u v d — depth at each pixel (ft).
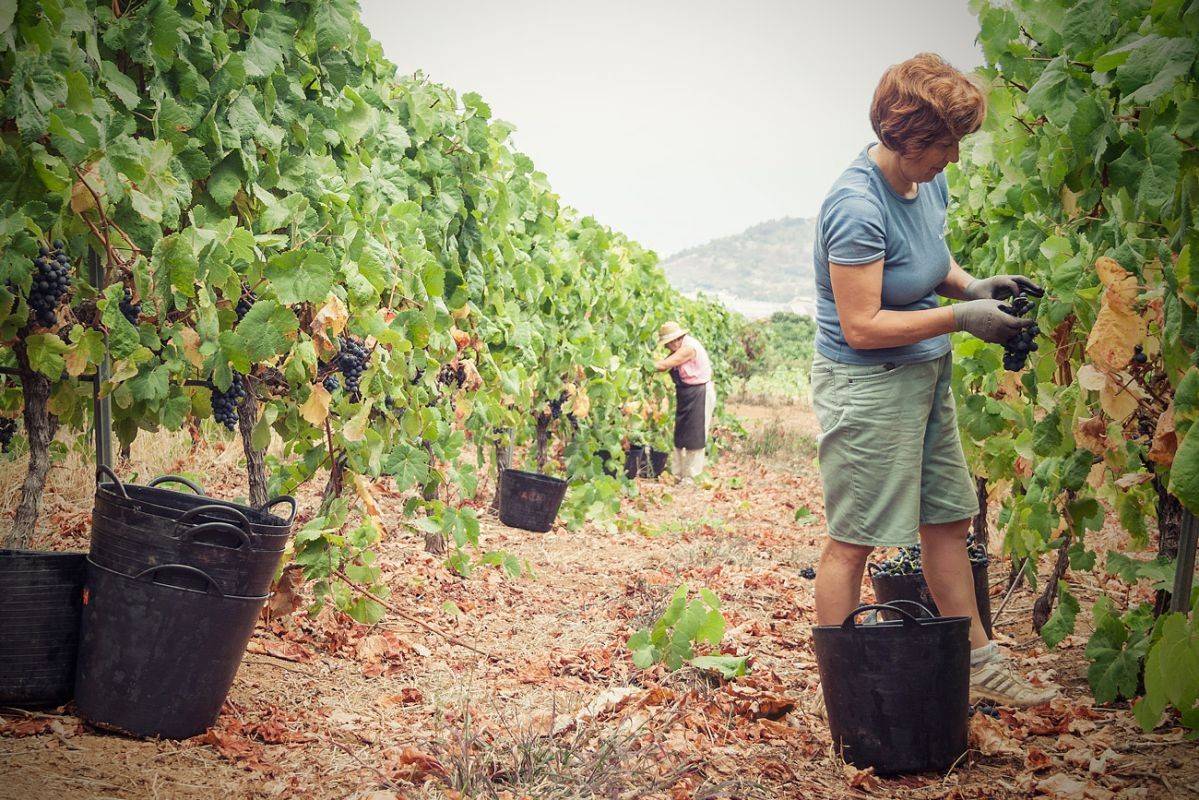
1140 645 10.30
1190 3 7.53
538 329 22.40
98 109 8.98
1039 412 12.70
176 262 9.44
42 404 10.00
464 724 9.43
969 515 10.47
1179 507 10.77
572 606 16.15
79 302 9.59
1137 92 7.71
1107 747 9.52
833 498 10.09
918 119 9.11
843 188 9.71
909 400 9.76
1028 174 11.42
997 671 10.53
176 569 8.73
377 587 13.53
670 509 28.60
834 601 10.16
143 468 21.97
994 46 11.66
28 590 9.08
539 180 23.70
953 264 11.10
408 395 14.11
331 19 12.46
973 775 9.29
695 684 11.74
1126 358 8.93
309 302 11.58
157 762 8.48
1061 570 13.65
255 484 12.46
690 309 44.83
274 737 9.43
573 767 9.00
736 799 8.74
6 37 7.93
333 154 13.64
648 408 32.24
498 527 22.38
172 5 10.07
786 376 81.35
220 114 10.78
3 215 8.41
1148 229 9.25
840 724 9.46
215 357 10.23
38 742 8.51
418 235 15.07
